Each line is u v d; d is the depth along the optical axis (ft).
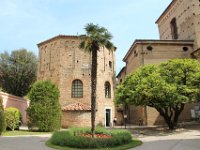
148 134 80.84
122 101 89.10
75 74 119.24
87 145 49.42
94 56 67.56
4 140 59.16
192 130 84.84
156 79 80.84
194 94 84.02
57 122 88.12
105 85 123.95
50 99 88.74
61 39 121.80
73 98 117.08
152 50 124.98
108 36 69.92
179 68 87.25
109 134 61.67
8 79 156.66
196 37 121.80
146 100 82.02
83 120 109.29
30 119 86.79
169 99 79.51
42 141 58.95
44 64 126.72
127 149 48.96
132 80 88.07
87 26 69.62
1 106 72.38
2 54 158.71
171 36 146.82
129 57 148.87
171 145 52.31
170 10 148.46
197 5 125.18
